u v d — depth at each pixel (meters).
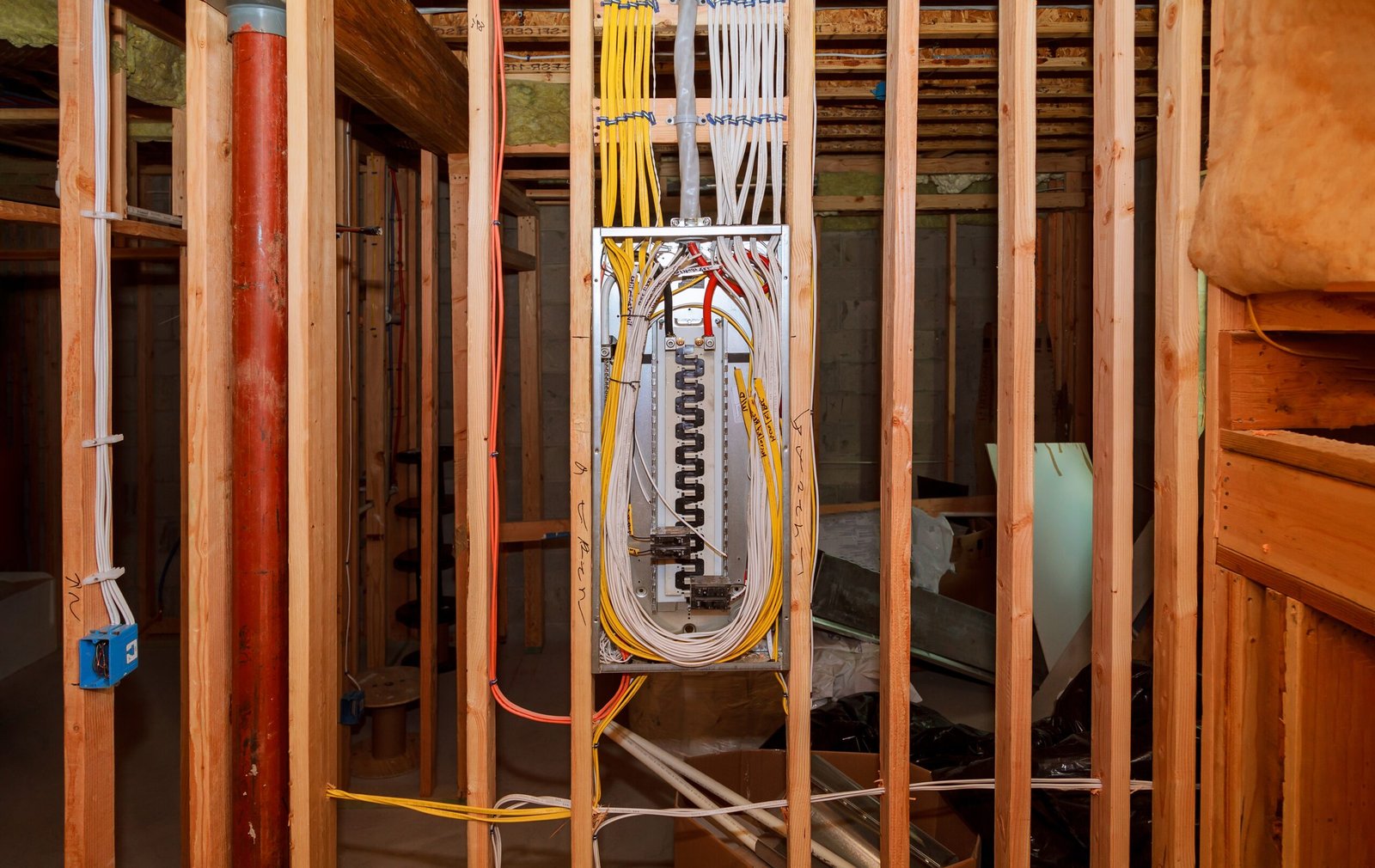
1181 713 1.86
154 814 3.12
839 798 1.91
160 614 5.02
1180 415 1.83
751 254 1.83
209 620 1.79
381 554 3.94
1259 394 1.75
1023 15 1.77
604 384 1.88
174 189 2.68
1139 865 2.35
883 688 1.90
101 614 1.77
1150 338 4.44
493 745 1.95
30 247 4.89
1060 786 1.91
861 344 5.24
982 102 3.88
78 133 1.69
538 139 3.33
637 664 1.87
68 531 1.73
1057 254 5.12
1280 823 1.69
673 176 4.20
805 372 1.82
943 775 2.59
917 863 2.19
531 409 4.85
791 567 1.84
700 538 1.93
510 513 5.05
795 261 1.81
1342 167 1.45
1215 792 1.81
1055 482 3.87
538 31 2.85
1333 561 1.49
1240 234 1.63
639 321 1.83
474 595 1.88
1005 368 1.84
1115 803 1.88
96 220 1.73
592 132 1.80
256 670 1.82
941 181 5.15
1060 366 5.11
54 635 4.68
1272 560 1.65
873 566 4.18
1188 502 1.84
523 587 5.07
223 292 1.80
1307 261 1.49
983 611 3.98
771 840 2.25
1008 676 1.86
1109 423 1.86
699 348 1.89
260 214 1.78
